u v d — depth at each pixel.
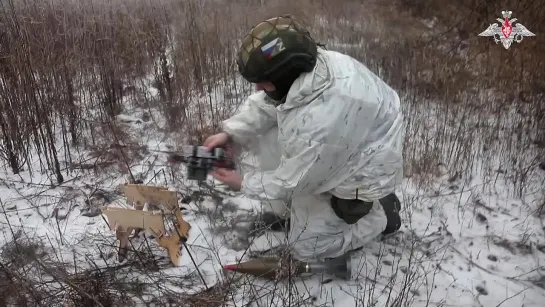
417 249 2.32
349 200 1.96
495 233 2.45
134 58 3.90
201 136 3.11
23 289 1.95
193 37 3.99
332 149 1.80
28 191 2.69
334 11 5.24
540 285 2.14
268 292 2.00
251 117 2.20
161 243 2.10
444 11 5.27
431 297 2.06
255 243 2.32
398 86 3.86
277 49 1.71
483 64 4.26
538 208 2.60
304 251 2.12
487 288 2.12
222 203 2.59
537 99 3.55
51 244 2.19
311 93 1.76
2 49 3.03
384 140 1.91
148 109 3.60
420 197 2.73
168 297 1.98
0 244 2.29
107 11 4.04
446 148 3.17
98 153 3.03
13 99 2.81
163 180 2.78
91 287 1.96
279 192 1.91
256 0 5.27
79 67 3.45
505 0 4.92
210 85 3.75
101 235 2.31
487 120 3.48
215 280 2.11
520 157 3.03
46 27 3.37
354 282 2.12
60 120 3.12
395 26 5.09
